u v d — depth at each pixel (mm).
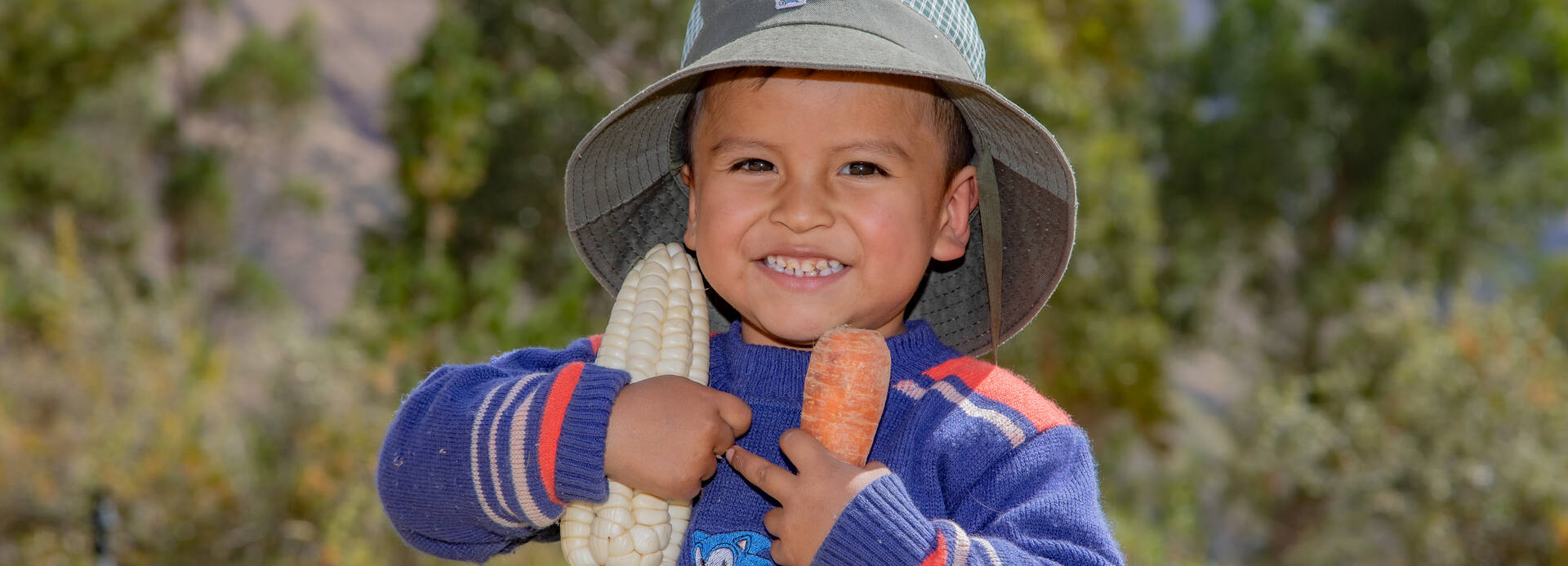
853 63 1514
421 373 8508
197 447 6742
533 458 1552
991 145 1804
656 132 1861
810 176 1633
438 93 13719
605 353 1759
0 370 7062
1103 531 1604
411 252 13961
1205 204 22391
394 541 6547
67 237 8703
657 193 1977
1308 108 21562
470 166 13875
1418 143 21500
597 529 1639
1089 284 15016
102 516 5984
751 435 1724
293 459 6949
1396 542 10891
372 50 27312
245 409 7441
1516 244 22109
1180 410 18984
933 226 1726
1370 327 13773
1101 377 15297
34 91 17188
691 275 1845
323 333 10109
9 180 16828
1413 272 21719
